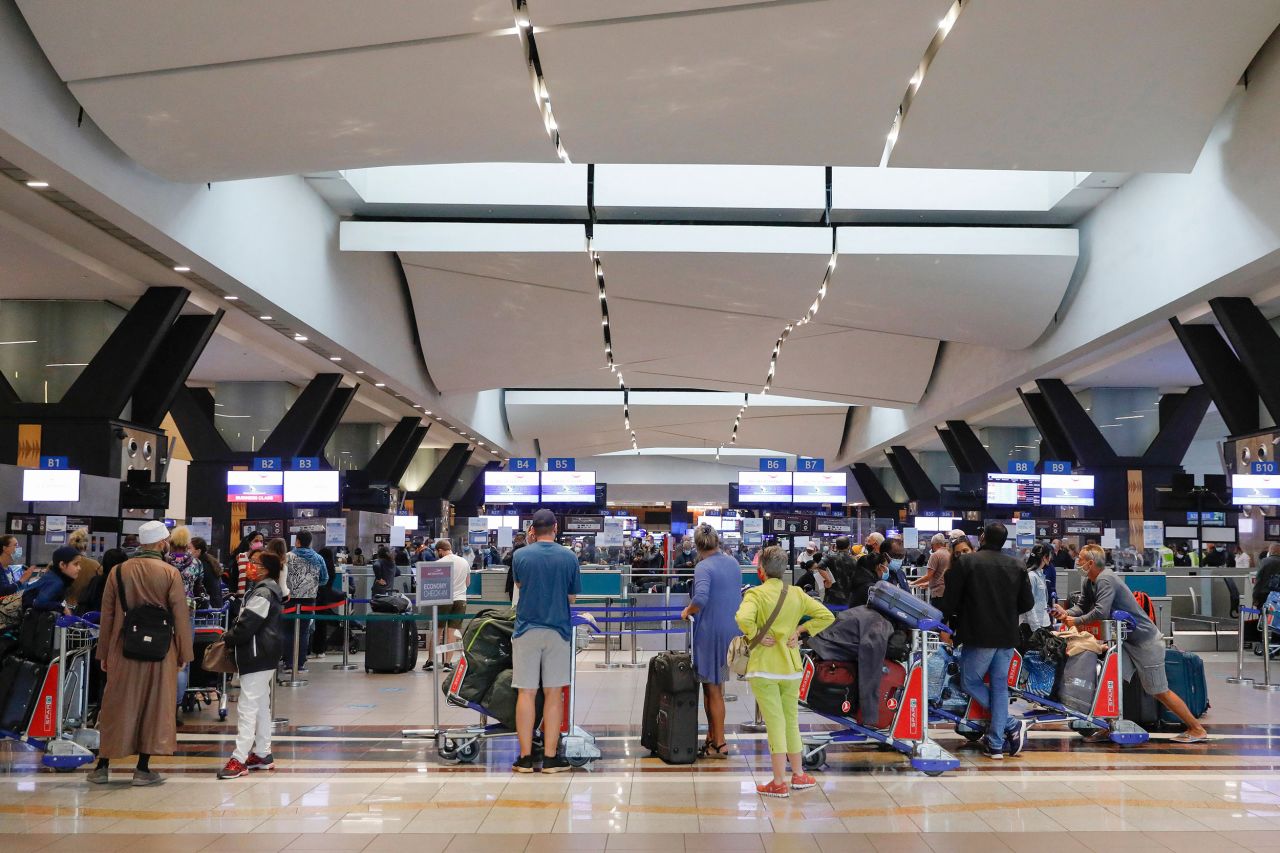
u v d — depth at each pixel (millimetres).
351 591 17172
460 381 27984
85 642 7516
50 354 17109
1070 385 24406
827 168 17969
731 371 30375
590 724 8719
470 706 7316
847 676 7148
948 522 32812
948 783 6598
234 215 14508
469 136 10992
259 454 23984
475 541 27188
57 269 14844
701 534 7477
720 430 46219
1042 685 8328
